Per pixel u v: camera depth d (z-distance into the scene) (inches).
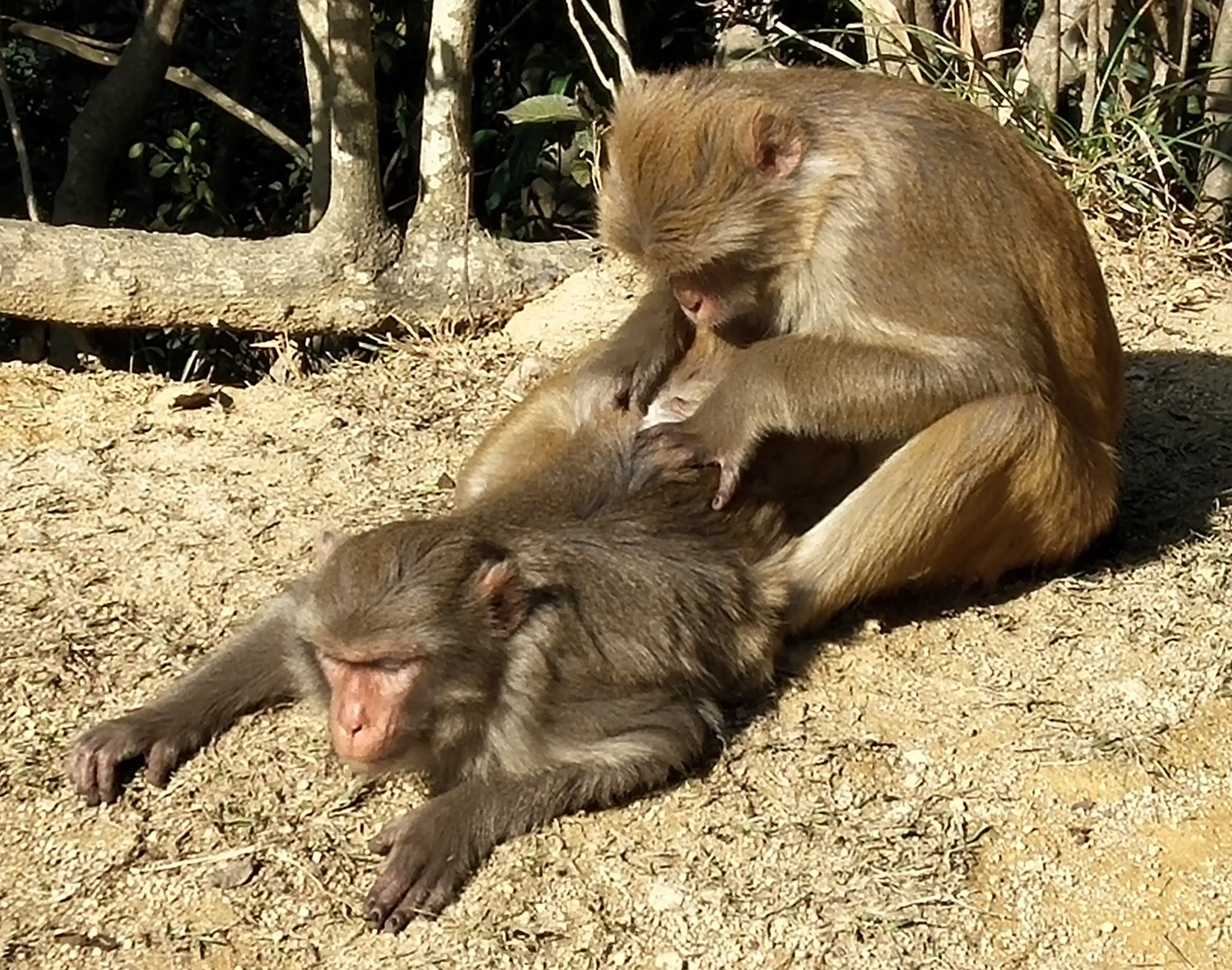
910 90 79.7
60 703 77.3
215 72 147.0
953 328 77.4
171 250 102.8
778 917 70.0
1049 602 80.7
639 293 104.7
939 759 74.5
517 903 70.6
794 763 74.4
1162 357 96.7
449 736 72.1
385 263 105.5
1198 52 118.6
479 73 136.1
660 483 78.8
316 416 94.7
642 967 68.9
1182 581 81.8
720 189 77.5
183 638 80.0
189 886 71.3
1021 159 80.7
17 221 101.7
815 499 81.5
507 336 104.0
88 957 69.6
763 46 117.9
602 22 113.7
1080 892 70.9
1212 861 71.7
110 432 93.1
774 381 76.9
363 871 71.7
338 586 71.2
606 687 73.0
